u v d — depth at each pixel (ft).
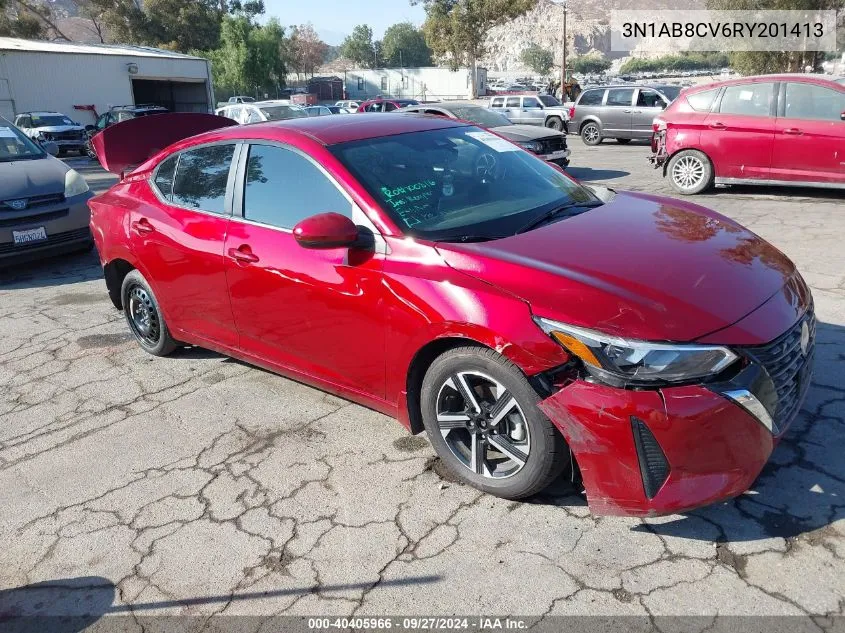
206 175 13.57
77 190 25.26
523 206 11.66
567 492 9.98
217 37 230.89
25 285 23.43
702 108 31.65
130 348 17.04
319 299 11.13
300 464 11.32
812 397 11.93
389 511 9.89
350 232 10.11
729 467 8.18
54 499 10.91
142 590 8.80
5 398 14.70
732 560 8.37
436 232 10.45
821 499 9.33
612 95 63.16
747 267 9.74
